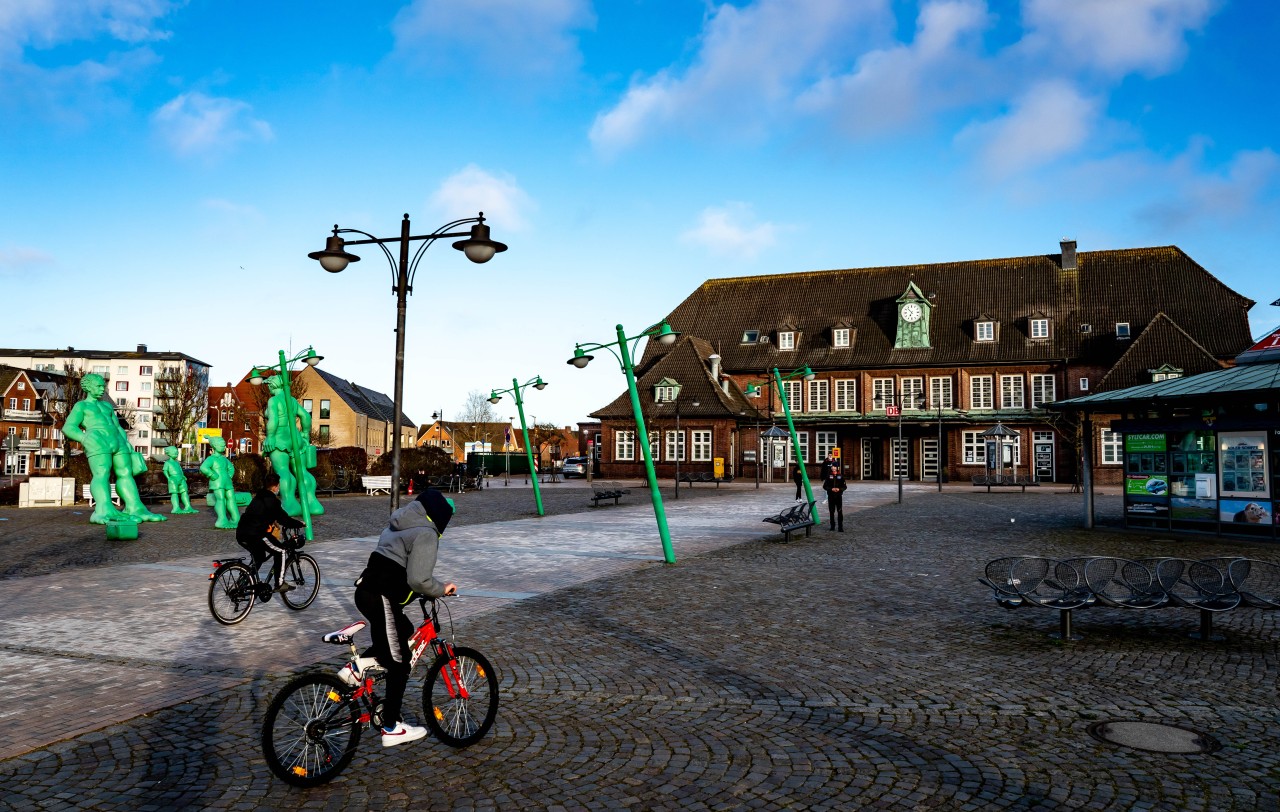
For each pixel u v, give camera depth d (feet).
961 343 184.24
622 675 24.21
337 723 16.84
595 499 100.58
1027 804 15.47
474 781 16.60
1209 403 61.26
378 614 17.54
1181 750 18.16
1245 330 162.61
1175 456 62.90
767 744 18.62
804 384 193.06
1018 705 21.40
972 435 176.86
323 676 16.71
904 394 185.06
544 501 111.96
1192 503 61.77
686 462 182.39
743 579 42.09
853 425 180.45
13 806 15.20
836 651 27.07
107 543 59.00
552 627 30.66
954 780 16.58
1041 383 175.63
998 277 191.83
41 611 33.40
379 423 320.29
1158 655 26.48
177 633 29.45
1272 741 18.71
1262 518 57.41
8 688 22.58
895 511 89.86
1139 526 65.36
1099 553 52.21
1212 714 20.62
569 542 59.41
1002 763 17.46
